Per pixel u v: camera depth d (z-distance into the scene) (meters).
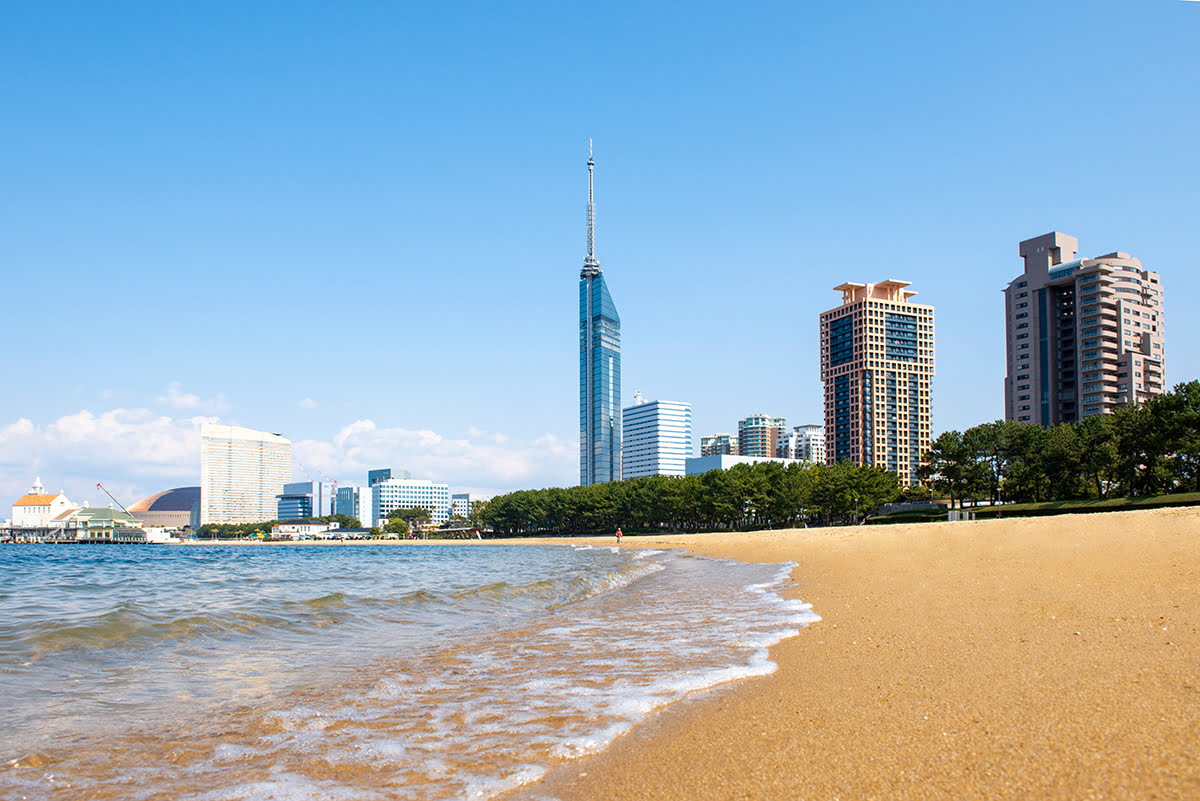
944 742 10.05
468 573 60.31
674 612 28.55
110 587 44.09
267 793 9.87
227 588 42.97
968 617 20.72
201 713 14.22
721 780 9.41
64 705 14.95
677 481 193.00
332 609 30.77
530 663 18.58
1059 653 14.98
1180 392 105.12
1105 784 8.14
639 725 12.40
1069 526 49.66
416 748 11.65
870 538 73.50
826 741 10.59
